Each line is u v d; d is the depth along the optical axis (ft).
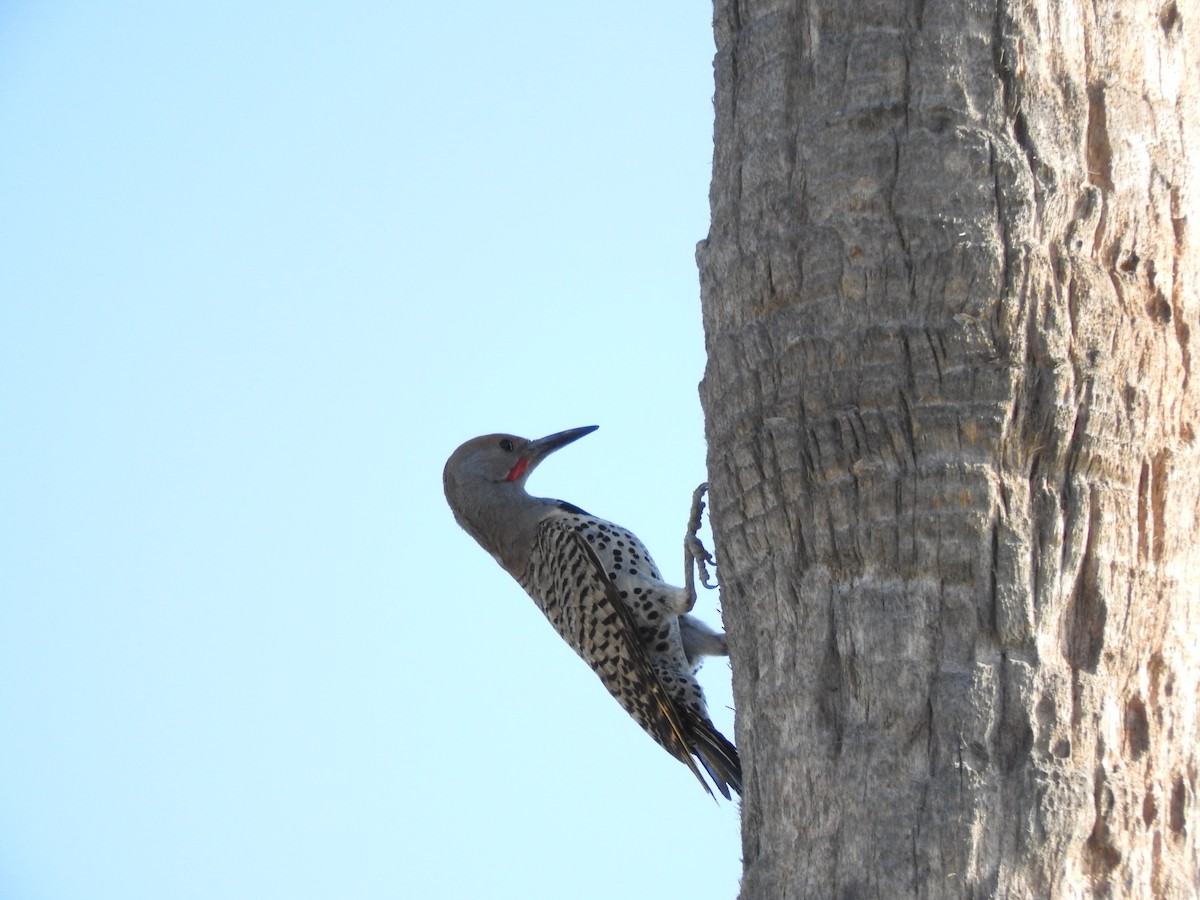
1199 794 28.94
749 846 31.65
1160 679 29.48
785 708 30.94
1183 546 30.09
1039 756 28.22
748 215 32.96
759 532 32.17
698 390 34.68
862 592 30.27
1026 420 29.66
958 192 30.45
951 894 27.58
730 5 34.81
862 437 30.55
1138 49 31.65
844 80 31.91
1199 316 31.04
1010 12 31.09
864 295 30.86
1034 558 29.22
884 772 28.96
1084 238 30.37
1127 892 27.73
